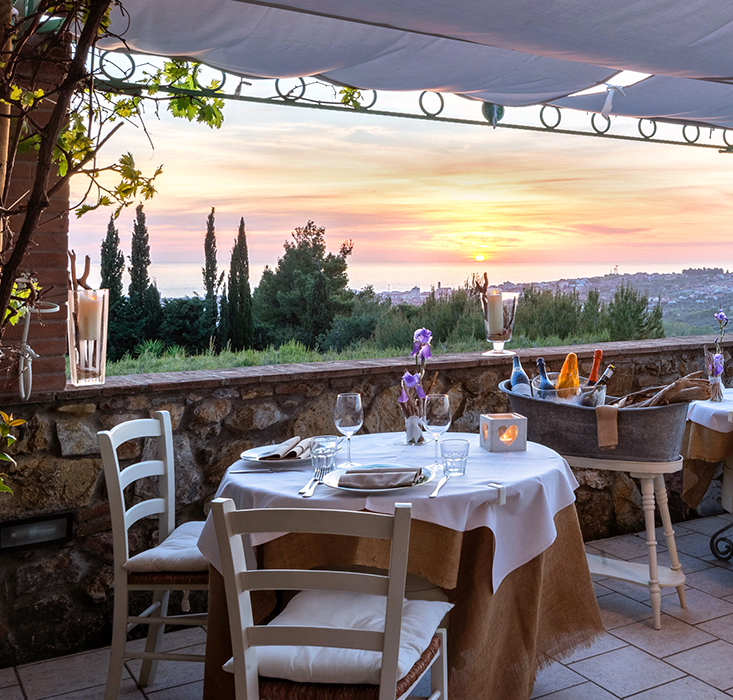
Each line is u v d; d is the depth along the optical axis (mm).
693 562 4098
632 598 3635
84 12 1741
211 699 2395
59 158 1827
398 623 1729
